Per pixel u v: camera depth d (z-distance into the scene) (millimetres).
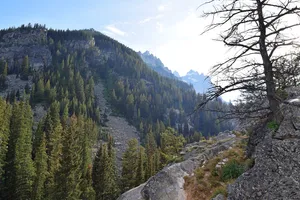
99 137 116000
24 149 50344
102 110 157875
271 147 9531
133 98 167875
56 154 48906
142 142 126188
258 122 12055
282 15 8898
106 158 50500
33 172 43469
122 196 19109
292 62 9258
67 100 125375
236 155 16453
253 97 10688
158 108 168250
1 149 44062
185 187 15812
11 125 53656
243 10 9305
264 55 9375
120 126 142250
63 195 35375
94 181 50844
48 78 158500
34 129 96688
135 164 55625
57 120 80062
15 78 173625
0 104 53875
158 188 16391
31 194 40531
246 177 9477
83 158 62344
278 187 8172
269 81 9492
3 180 44375
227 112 10148
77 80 160875
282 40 9156
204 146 24688
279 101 9359
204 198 13891
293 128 9648
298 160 8547
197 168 17453
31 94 132000
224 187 12773
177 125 155375
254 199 8469
